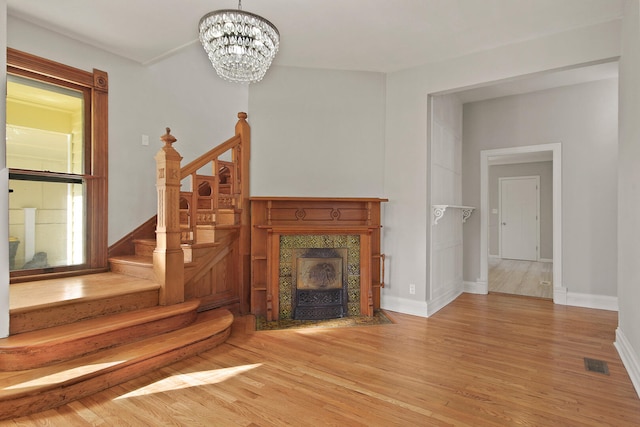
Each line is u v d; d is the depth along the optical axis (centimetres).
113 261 373
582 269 451
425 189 398
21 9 293
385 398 221
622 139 296
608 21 304
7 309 232
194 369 260
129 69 400
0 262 229
